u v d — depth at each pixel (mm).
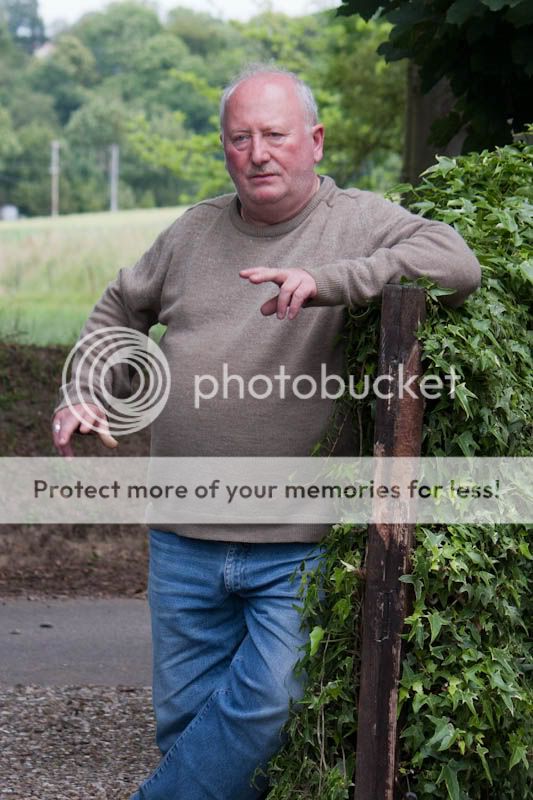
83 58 76312
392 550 3131
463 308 3264
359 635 3225
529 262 3453
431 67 6191
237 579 3561
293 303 3137
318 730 3268
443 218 3604
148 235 23969
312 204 3541
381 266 3195
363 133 17484
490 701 3141
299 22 22781
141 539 9336
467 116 6168
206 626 3709
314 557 3439
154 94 68875
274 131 3434
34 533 9227
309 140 3512
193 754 3551
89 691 5711
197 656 3732
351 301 3199
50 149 69688
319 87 20969
